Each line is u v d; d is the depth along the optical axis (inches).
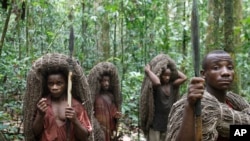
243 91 378.3
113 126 279.3
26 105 175.6
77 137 168.7
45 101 169.3
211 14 296.8
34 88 173.9
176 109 121.7
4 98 338.6
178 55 373.7
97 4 434.6
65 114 163.3
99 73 273.4
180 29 390.3
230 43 254.4
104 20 466.3
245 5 433.7
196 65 100.9
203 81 101.7
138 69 388.5
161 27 380.2
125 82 346.0
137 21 364.5
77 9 438.3
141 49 389.7
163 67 280.5
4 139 238.8
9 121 300.5
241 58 322.0
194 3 99.3
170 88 286.8
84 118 175.5
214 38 287.4
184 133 105.4
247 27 289.9
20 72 342.0
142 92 285.9
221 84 122.6
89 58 459.8
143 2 362.0
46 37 450.3
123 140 332.5
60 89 172.4
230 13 252.7
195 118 105.0
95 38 474.0
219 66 123.4
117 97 281.3
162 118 284.4
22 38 447.8
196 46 99.9
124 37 434.6
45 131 171.5
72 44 155.1
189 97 102.4
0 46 261.7
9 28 441.7
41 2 366.9
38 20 462.9
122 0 359.9
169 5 475.8
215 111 118.6
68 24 441.7
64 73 173.2
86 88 179.6
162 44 380.5
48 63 170.9
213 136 116.9
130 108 336.5
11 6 266.1
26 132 176.1
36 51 445.1
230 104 133.4
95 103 271.9
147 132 289.4
